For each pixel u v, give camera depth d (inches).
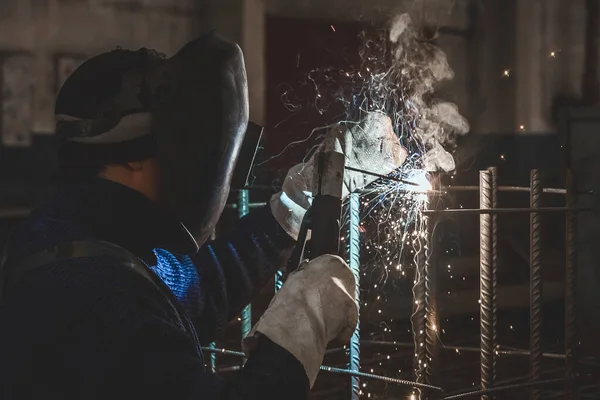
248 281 62.2
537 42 274.8
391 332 197.3
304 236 51.1
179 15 251.1
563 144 194.1
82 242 42.6
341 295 45.9
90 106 45.0
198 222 47.5
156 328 39.8
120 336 39.0
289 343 42.6
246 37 246.5
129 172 45.9
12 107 236.8
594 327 176.1
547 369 167.5
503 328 209.0
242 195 117.3
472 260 241.6
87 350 38.9
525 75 274.2
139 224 45.7
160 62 46.6
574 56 276.7
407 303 205.2
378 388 149.9
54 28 239.8
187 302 58.3
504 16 276.8
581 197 181.0
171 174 45.9
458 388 152.8
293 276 46.6
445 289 228.5
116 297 40.3
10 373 39.8
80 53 243.1
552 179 274.4
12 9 235.3
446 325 210.2
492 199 104.0
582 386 146.6
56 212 45.0
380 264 199.2
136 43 247.8
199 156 46.3
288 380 41.3
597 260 177.8
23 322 40.3
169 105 45.4
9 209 231.0
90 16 243.3
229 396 39.3
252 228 64.1
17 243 44.4
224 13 249.8
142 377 38.5
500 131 277.1
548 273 240.8
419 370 96.0
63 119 45.6
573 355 119.6
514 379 127.8
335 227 49.9
